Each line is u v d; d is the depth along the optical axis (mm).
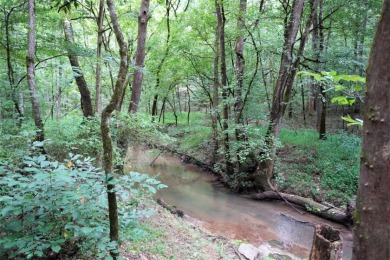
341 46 10297
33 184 2674
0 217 2887
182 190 10125
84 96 8820
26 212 2893
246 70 11195
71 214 3006
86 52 7727
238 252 5371
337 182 8781
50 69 10281
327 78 1715
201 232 6016
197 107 23625
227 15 10664
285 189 9266
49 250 3201
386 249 1117
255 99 11023
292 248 6309
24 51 8008
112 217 2957
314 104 18016
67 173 2869
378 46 1120
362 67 9258
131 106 7887
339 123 14586
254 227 7355
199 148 13984
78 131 6078
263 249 5949
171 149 14680
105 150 2877
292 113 17719
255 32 10320
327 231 2943
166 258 4355
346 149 10062
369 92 1155
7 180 2920
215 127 12008
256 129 9312
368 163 1155
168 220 5867
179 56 12336
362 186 1190
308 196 8750
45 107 10969
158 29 14102
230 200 9312
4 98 6840
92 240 3000
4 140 4484
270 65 11648
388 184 1104
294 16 8570
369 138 1155
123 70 2877
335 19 10555
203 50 12211
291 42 8766
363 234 1180
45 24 8516
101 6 7648
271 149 9359
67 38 8172
